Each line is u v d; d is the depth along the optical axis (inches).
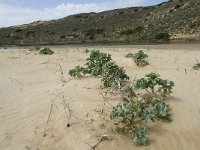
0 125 227.6
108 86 285.9
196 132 215.9
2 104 270.2
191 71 368.5
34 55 614.2
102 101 253.0
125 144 198.7
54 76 385.7
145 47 767.7
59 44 1152.2
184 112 239.8
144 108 224.4
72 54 611.8
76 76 345.7
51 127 217.9
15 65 484.4
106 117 224.4
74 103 252.1
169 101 257.0
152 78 259.9
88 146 194.2
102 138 201.0
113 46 864.3
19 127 223.9
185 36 938.7
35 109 252.4
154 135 209.5
